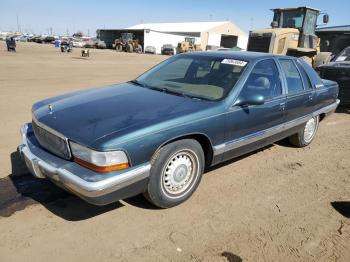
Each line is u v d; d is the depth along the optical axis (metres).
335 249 3.01
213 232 3.13
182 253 2.83
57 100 3.80
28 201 3.46
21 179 3.90
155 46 56.47
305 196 3.94
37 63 18.94
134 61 26.19
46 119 3.22
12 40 29.06
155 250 2.84
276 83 4.47
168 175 3.30
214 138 3.59
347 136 6.48
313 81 5.31
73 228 3.07
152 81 4.37
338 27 17.81
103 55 33.19
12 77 12.38
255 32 13.64
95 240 2.93
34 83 11.16
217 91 3.83
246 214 3.46
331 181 4.39
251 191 3.96
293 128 5.00
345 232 3.27
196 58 4.50
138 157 2.92
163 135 3.06
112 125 2.98
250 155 5.12
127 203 3.52
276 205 3.68
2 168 4.15
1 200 3.46
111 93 3.91
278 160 4.99
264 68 4.31
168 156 3.19
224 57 4.34
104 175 2.76
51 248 2.80
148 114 3.23
